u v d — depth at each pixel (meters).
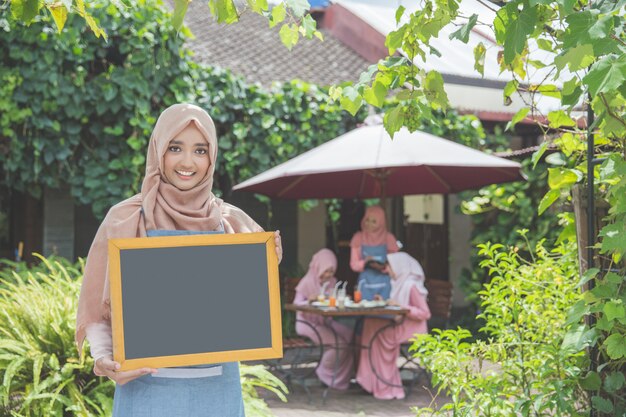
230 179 11.11
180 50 9.88
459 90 12.74
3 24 8.86
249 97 10.63
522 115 4.11
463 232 14.41
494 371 4.33
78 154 9.81
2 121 9.16
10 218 10.66
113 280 2.70
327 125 11.10
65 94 9.27
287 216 13.26
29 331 5.32
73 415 4.97
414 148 8.07
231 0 3.23
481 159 8.09
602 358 3.82
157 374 2.87
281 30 3.51
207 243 2.83
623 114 3.29
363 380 8.30
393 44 3.52
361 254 8.74
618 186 3.24
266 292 2.88
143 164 9.81
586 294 3.34
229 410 2.95
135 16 9.48
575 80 3.16
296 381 8.91
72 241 10.82
